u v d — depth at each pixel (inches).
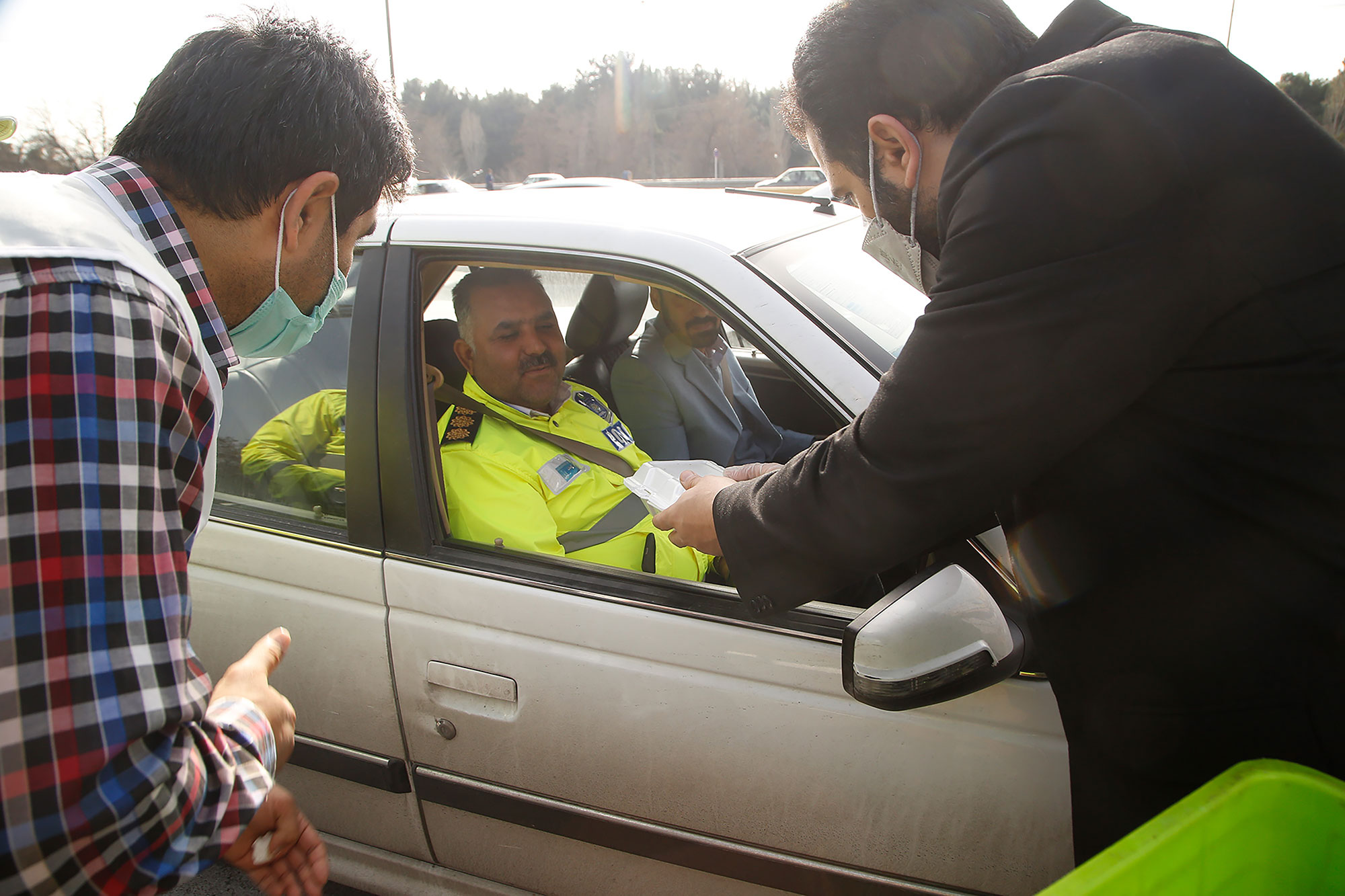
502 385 72.7
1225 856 32.1
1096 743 40.8
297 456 66.6
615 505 72.4
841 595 55.4
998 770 47.4
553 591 56.4
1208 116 33.5
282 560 63.0
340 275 39.7
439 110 2554.1
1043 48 40.4
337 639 61.5
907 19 40.6
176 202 33.4
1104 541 37.6
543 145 2522.1
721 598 53.9
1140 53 35.3
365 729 62.3
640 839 55.7
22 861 24.8
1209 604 35.9
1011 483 36.7
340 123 35.0
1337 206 33.4
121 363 26.6
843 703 50.0
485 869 62.8
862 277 64.8
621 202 68.9
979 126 36.9
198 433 30.4
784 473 43.4
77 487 25.3
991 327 34.9
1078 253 33.8
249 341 39.4
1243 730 36.8
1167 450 35.4
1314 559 34.3
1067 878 28.8
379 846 66.4
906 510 38.1
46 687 24.7
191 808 27.9
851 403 52.6
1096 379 34.1
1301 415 33.4
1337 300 32.9
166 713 26.6
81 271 26.5
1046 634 41.5
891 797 49.5
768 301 55.9
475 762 59.4
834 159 46.1
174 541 28.1
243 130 32.7
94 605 25.3
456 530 63.6
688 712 53.0
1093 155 33.6
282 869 38.4
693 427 85.0
